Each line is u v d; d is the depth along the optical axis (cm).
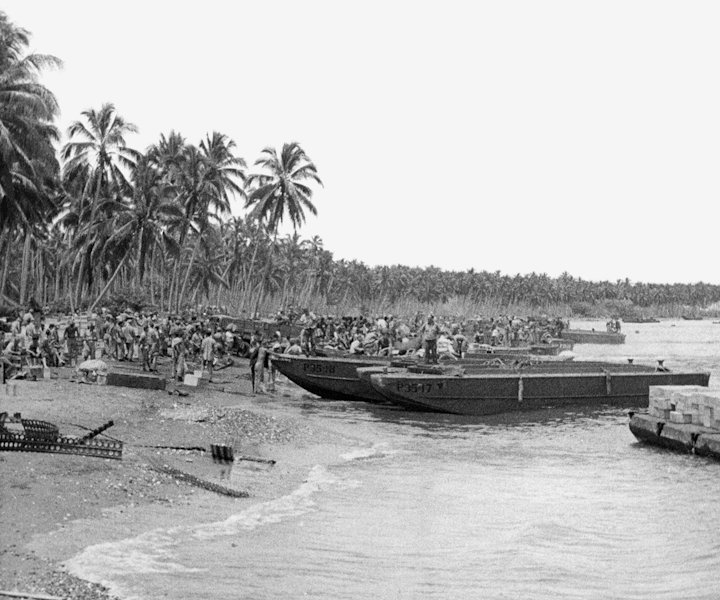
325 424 2758
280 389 3691
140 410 2520
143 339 3497
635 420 2491
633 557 1291
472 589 1120
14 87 4388
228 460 1956
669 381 3453
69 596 973
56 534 1216
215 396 3209
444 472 2020
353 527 1438
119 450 1750
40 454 1659
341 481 1867
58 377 3030
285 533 1362
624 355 7988
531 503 1680
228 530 1350
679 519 1536
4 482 1435
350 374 3388
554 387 3256
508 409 3180
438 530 1442
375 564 1218
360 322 5147
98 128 6662
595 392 3334
